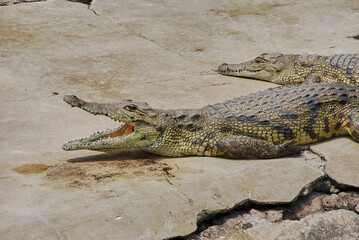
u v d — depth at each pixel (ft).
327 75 107.76
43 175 66.44
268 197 64.90
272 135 75.92
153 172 68.28
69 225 55.01
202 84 106.63
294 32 141.38
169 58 120.98
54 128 83.56
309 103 78.38
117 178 65.77
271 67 111.86
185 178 66.64
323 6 163.43
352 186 68.64
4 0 157.79
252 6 163.73
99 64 115.14
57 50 122.62
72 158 72.84
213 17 152.46
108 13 152.56
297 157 74.33
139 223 56.90
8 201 58.59
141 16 151.12
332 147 77.05
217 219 62.85
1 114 87.81
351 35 138.62
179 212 59.72
